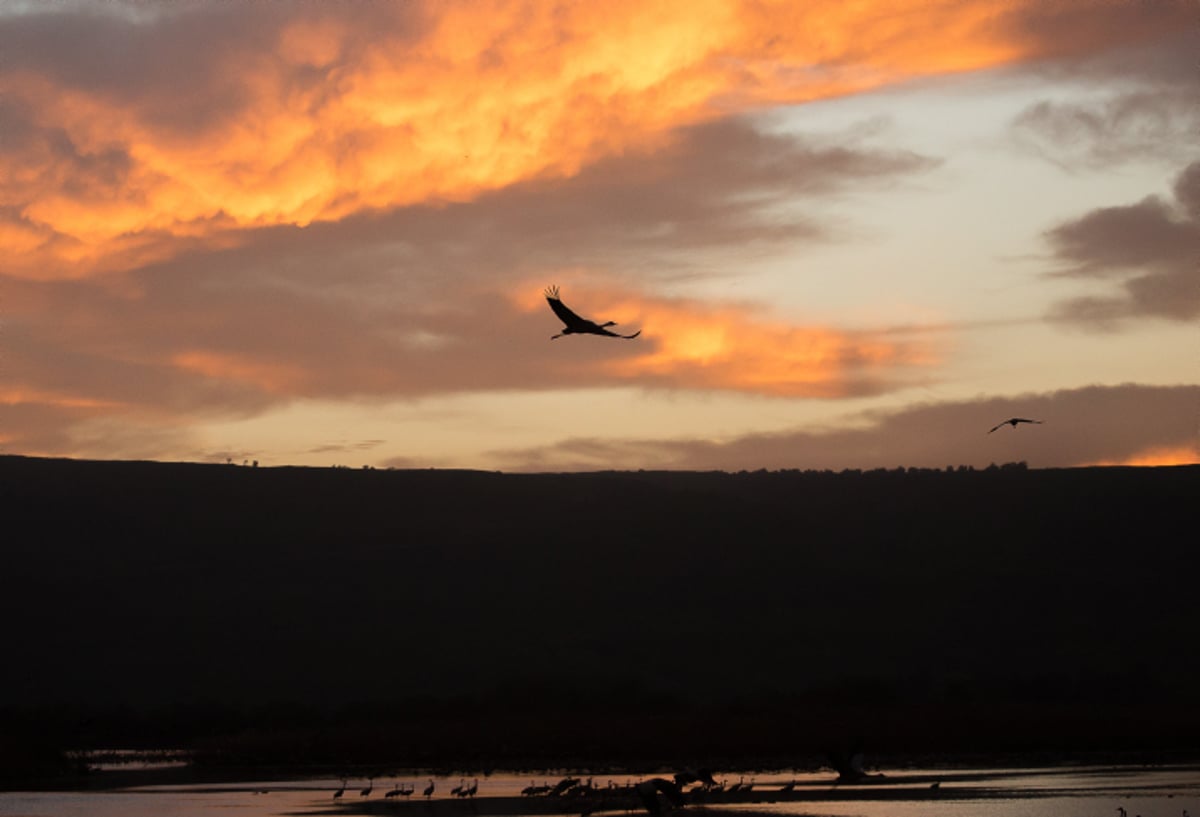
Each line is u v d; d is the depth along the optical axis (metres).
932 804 70.25
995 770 91.62
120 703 195.38
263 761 113.12
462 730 133.25
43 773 98.75
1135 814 65.31
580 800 75.19
